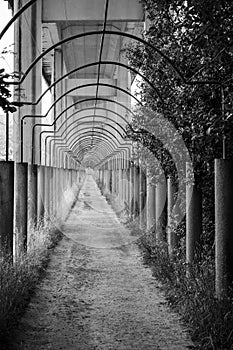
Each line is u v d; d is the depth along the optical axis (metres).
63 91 25.30
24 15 13.16
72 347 5.30
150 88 9.88
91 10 15.10
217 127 5.50
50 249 11.49
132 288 8.06
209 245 7.46
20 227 9.16
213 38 5.02
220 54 5.19
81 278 8.82
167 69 7.99
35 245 10.27
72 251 11.86
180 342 5.43
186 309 6.10
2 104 3.91
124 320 6.28
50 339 5.54
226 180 5.66
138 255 11.36
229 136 5.58
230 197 5.66
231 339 4.86
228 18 4.89
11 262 7.24
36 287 7.84
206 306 5.55
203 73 6.06
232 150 5.94
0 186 7.37
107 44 23.88
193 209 7.21
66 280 8.62
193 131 6.57
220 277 5.67
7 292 6.00
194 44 5.32
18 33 12.52
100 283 8.43
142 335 5.69
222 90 5.57
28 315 6.42
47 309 6.75
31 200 11.48
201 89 6.14
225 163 5.66
